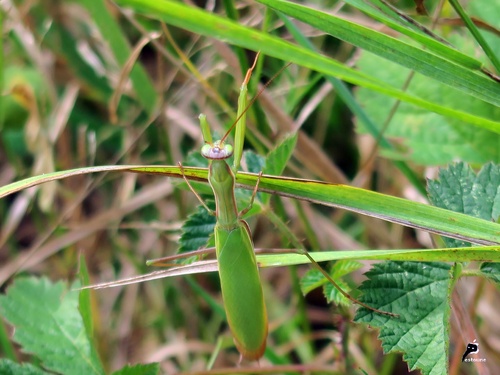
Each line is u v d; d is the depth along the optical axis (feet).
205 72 1.77
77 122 2.05
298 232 1.74
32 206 1.85
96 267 1.90
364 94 1.61
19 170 1.89
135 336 1.83
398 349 1.22
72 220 1.91
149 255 1.89
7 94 1.79
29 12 1.99
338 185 1.24
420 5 1.36
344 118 1.94
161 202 1.91
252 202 1.27
